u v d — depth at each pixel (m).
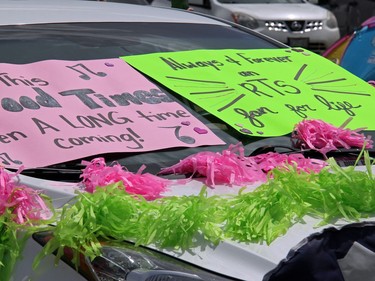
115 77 3.71
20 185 2.89
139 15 4.43
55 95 3.51
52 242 2.63
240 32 4.52
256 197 2.78
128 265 2.53
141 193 2.96
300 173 2.99
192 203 2.71
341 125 3.76
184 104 3.68
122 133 3.40
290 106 3.85
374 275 2.54
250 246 2.61
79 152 3.24
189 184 3.13
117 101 3.58
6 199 2.78
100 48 3.90
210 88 3.83
